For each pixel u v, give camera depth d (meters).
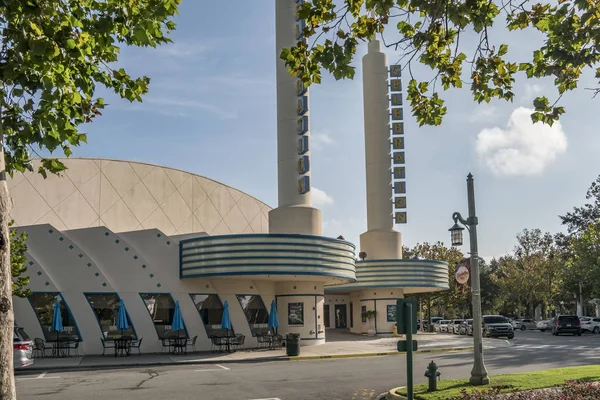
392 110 45.00
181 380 18.53
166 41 10.88
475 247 15.87
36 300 27.44
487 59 10.74
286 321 33.41
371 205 44.94
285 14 35.31
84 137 10.96
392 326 43.16
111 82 11.73
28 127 10.84
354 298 47.28
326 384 17.30
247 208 40.69
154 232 30.72
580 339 42.28
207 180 38.88
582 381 14.54
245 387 16.83
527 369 20.31
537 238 80.75
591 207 66.06
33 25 9.10
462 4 9.47
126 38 10.69
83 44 10.19
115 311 28.92
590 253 42.00
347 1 9.88
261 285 33.34
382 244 43.94
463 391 12.35
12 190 31.42
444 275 44.62
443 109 11.39
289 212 33.12
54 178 32.75
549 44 10.48
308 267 29.95
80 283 28.36
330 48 9.80
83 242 29.34
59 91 9.85
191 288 30.86
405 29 10.41
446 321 59.81
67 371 21.95
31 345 20.73
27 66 9.62
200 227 37.81
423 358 25.92
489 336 43.69
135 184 35.50
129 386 17.22
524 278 71.38
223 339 30.73
